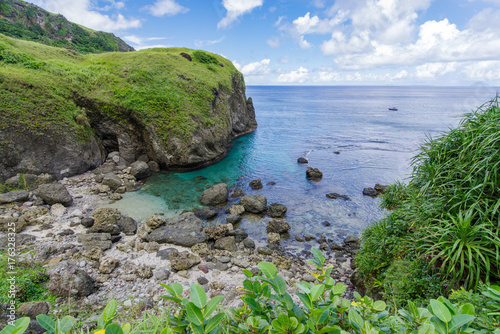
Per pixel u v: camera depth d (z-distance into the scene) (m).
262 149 29.39
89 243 9.88
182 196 16.19
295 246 11.70
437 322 1.47
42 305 5.86
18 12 40.62
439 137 6.97
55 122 16.89
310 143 32.25
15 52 20.05
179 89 24.77
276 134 38.53
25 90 16.81
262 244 11.77
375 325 1.88
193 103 24.23
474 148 5.74
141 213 13.68
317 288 1.74
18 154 14.89
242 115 38.38
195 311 1.54
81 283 7.07
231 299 7.70
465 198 5.28
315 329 1.53
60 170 16.53
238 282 8.80
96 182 16.83
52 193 13.13
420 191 6.32
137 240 11.19
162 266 9.32
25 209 11.85
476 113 6.31
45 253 8.71
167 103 22.27
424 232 5.61
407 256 5.88
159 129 20.88
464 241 4.81
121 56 28.31
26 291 6.44
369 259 7.23
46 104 17.14
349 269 9.91
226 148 27.77
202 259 10.24
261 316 1.85
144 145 21.64
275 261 10.19
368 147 29.84
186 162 21.17
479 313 2.52
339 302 1.78
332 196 16.72
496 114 5.57
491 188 5.12
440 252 4.84
